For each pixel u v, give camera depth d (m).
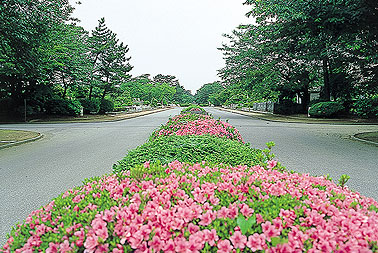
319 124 18.81
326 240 1.49
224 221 1.66
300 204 1.89
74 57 23.36
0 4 9.91
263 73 25.00
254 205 1.84
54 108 25.14
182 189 2.15
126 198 1.98
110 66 29.75
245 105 48.09
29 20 11.21
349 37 9.66
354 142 10.23
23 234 1.79
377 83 14.43
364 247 1.43
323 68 22.52
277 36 12.45
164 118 26.72
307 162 6.84
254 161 3.83
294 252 1.42
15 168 6.51
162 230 1.57
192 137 4.69
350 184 5.03
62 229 1.64
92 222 1.60
